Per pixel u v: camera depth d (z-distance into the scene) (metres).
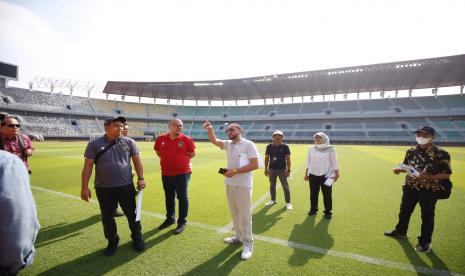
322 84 49.50
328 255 3.39
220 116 64.38
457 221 4.84
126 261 3.22
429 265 3.15
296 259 3.28
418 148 3.73
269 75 48.94
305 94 56.06
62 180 8.80
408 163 3.82
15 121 4.36
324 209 5.44
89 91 54.94
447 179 3.47
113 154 3.44
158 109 66.44
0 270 1.60
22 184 1.63
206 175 10.43
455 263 3.21
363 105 52.91
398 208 5.72
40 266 3.09
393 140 43.44
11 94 46.62
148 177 9.86
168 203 4.50
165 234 4.12
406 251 3.53
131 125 58.22
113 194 3.46
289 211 5.52
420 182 3.60
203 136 58.62
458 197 6.80
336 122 52.19
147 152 22.80
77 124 51.25
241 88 56.16
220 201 6.29
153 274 2.92
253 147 3.54
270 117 57.94
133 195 3.63
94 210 5.44
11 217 1.53
